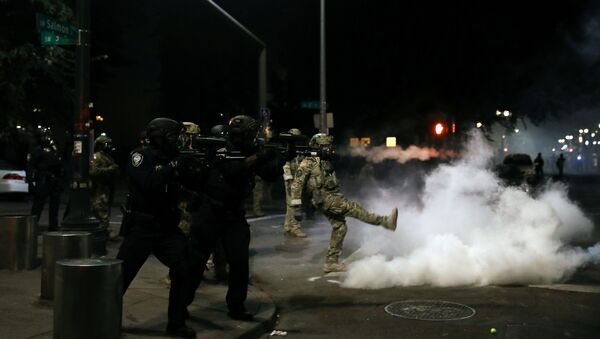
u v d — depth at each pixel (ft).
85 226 32.17
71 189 32.40
